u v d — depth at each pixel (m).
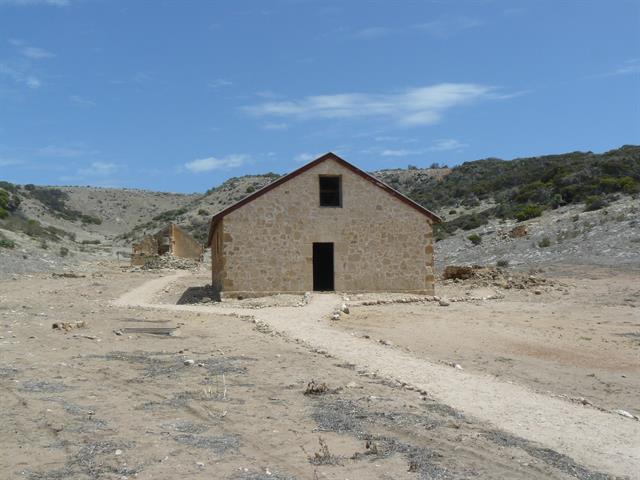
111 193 154.88
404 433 9.41
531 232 53.50
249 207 29.56
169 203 155.00
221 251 30.08
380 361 14.87
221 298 29.12
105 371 13.42
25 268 48.31
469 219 69.06
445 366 14.85
